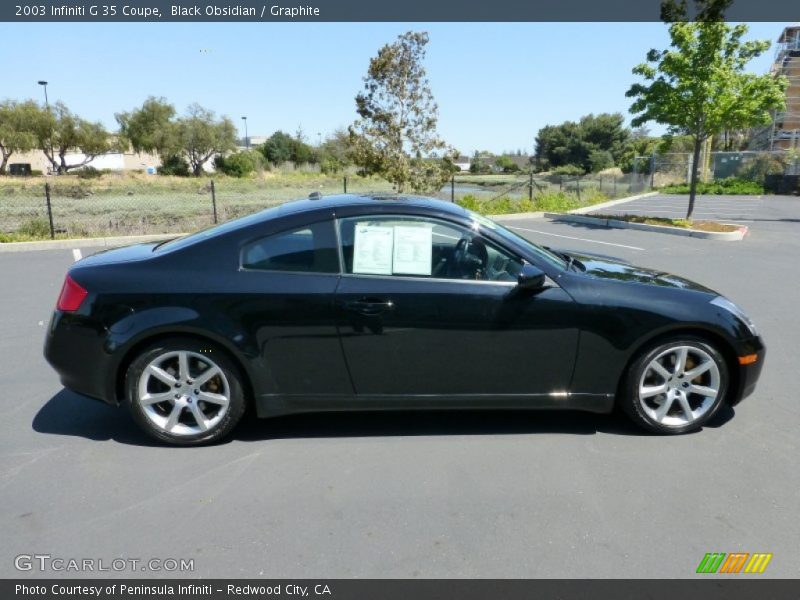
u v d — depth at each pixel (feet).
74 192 107.96
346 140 61.98
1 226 52.75
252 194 108.99
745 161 115.34
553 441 12.25
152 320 11.48
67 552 8.80
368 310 11.64
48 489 10.46
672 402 12.42
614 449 11.89
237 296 11.59
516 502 10.02
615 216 56.08
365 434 12.62
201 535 9.18
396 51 57.88
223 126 209.97
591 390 12.23
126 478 10.84
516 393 12.23
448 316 11.73
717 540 9.02
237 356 11.66
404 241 12.02
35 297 25.34
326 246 11.98
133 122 212.64
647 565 8.47
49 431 12.75
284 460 11.50
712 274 29.53
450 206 13.01
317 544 8.96
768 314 21.94
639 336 11.91
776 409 13.73
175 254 12.06
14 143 182.60
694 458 11.50
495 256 12.20
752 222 55.31
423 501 10.07
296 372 11.90
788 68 144.56
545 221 57.21
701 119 47.26
